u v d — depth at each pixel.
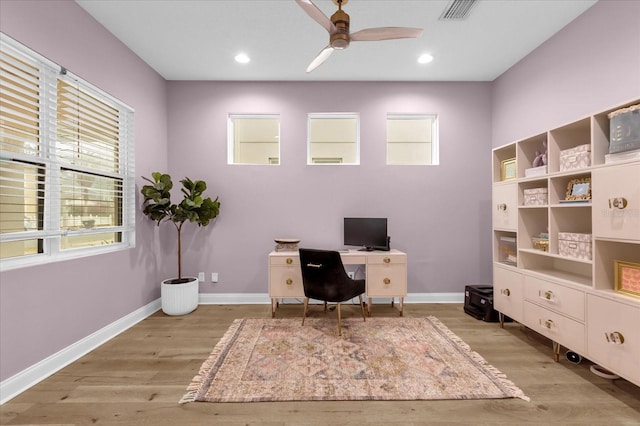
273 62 3.32
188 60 3.27
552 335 2.27
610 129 1.83
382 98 3.79
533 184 2.70
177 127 3.76
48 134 2.16
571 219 2.35
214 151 3.78
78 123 2.48
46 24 2.09
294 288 3.26
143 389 1.91
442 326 2.96
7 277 1.83
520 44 2.98
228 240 3.77
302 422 1.62
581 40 2.52
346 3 2.23
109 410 1.71
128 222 3.08
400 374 2.07
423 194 3.80
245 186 3.78
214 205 3.44
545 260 2.68
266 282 3.79
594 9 2.39
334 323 3.05
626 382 1.97
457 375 2.05
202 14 2.51
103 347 2.51
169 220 3.67
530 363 2.23
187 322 3.09
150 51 3.08
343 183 3.79
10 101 1.94
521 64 3.26
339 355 2.35
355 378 2.02
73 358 2.29
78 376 2.06
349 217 3.72
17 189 2.01
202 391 1.87
